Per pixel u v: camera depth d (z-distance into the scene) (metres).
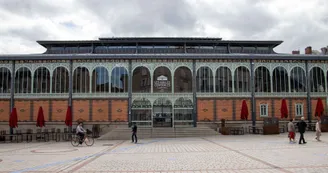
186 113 39.62
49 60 39.44
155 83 39.75
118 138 35.34
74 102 39.06
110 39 44.22
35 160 18.28
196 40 43.34
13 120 33.84
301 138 24.94
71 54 39.38
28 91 39.03
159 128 37.12
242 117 37.44
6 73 39.28
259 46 44.94
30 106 38.84
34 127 38.47
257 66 40.41
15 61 39.44
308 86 40.56
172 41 43.22
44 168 15.33
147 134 36.00
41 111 34.94
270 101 40.03
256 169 14.06
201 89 39.81
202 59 40.12
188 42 43.38
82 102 39.09
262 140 28.95
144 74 39.84
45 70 39.38
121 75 39.62
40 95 38.97
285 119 39.75
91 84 39.34
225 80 40.00
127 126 38.81
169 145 26.41
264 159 16.95
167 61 40.03
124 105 39.22
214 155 19.08
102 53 43.41
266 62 40.56
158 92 39.62
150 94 39.56
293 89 40.44
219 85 39.91
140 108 39.50
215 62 40.22
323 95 40.69
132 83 39.62
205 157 18.28
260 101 39.91
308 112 40.22
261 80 40.28
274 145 24.25
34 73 39.28
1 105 38.88
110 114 39.03
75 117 38.88
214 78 39.97
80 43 43.34
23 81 39.16
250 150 21.23
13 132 38.38
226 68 40.22
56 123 38.56
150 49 43.69
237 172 13.48
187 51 43.75
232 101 39.75
